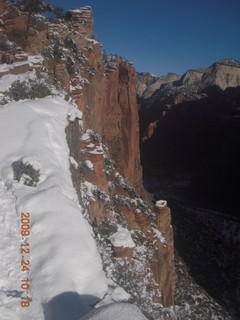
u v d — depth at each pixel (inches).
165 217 923.4
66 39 888.9
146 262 610.5
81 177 626.5
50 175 341.4
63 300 190.2
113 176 858.8
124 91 1478.8
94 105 1003.3
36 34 780.0
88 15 1134.4
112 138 1307.8
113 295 228.2
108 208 656.4
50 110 528.4
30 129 430.9
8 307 172.6
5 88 556.1
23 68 654.5
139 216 786.8
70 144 522.6
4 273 211.9
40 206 278.5
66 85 754.2
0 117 450.6
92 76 973.8
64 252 229.0
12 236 248.7
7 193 301.1
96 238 470.0
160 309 344.8
